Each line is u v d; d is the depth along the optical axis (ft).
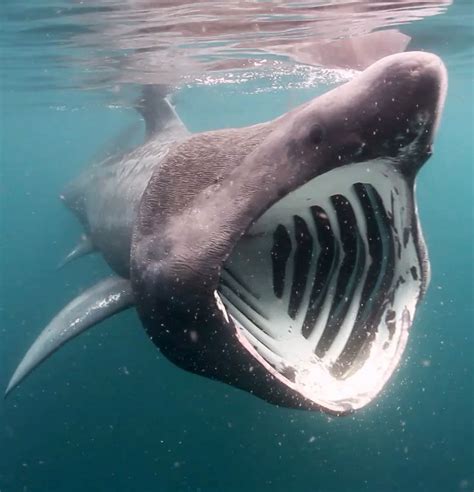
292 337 9.70
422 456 44.32
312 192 9.79
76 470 42.55
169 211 9.93
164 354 10.27
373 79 8.03
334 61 38.70
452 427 47.50
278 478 39.40
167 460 41.22
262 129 9.87
